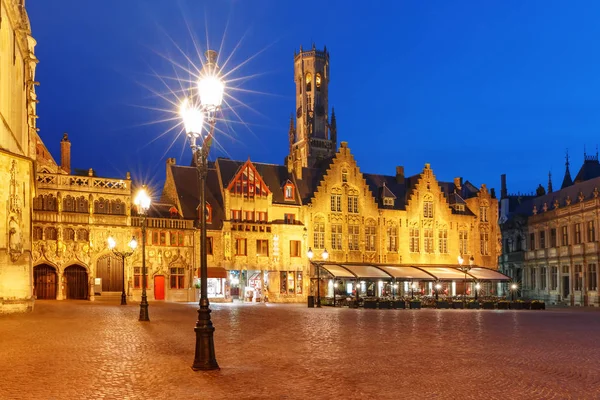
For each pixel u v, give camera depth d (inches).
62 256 2159.2
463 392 484.7
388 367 605.3
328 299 2167.8
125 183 2282.2
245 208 2581.2
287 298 2564.0
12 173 1328.7
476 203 3083.2
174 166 2632.9
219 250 2485.2
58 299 2137.1
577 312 1828.2
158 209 2454.5
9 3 1358.3
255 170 2628.0
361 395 471.2
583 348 782.5
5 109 1362.0
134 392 477.7
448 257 2965.1
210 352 589.0
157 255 2342.5
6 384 505.0
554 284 2930.6
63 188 2176.4
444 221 2984.7
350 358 666.8
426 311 1772.9
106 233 2236.7
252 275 2571.4
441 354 705.0
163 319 1217.4
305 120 6151.6
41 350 708.7
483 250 3075.8
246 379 535.8
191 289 2397.9
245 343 809.5
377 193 2960.1
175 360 638.5
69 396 461.1
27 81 1667.1
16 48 1481.3
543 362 649.0
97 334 892.0
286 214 2667.3
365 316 1435.8
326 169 2770.7
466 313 1657.2
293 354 698.8
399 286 2812.5
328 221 2733.8
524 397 468.1
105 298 2204.7
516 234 3280.0
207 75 613.9
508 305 2098.9
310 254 2092.8
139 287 2303.2
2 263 1305.4
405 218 2898.6
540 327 1131.9
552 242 2965.1
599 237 2576.3
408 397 465.1
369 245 2817.4
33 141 1786.4
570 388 504.7
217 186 2667.3
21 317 1221.7
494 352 729.6
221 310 1638.8
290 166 2847.0
